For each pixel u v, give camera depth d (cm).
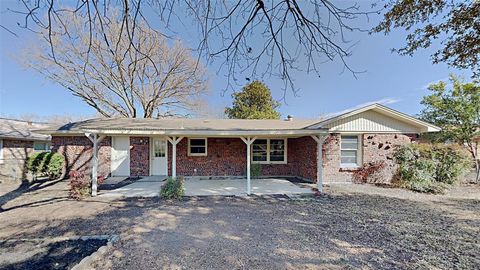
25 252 404
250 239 443
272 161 1266
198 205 707
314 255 376
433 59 563
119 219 569
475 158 1228
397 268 335
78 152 1216
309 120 1483
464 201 758
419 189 916
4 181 1085
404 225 521
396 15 472
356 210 648
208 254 380
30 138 1473
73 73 1510
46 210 649
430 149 1001
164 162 1263
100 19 259
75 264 364
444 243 422
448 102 1282
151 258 366
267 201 756
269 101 2448
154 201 755
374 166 1080
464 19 466
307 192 881
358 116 1089
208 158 1242
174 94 1883
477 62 533
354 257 369
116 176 1225
